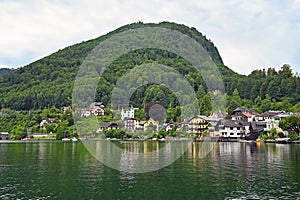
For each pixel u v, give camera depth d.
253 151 70.81
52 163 51.00
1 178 38.31
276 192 31.30
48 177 38.56
